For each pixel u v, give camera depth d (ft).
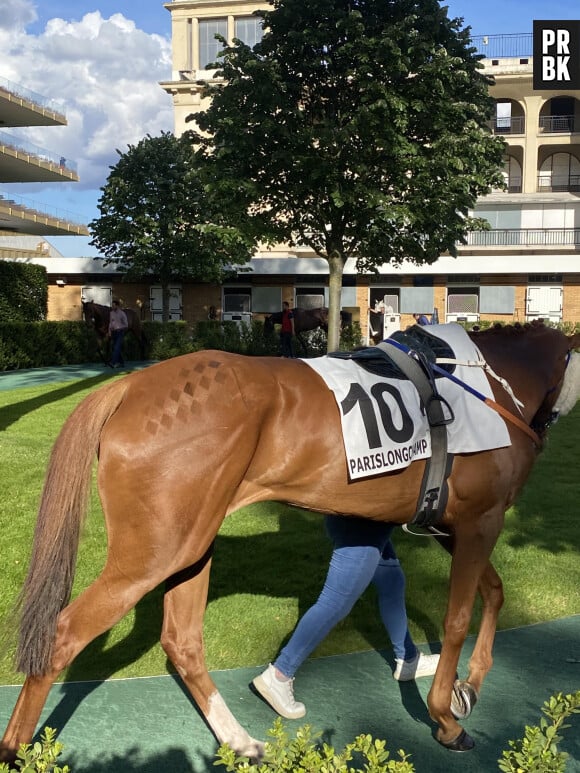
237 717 9.47
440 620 12.84
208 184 45.83
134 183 82.48
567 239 115.34
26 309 76.33
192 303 93.40
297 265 89.66
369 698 10.05
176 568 7.93
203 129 48.75
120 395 8.21
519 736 9.16
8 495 19.30
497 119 127.13
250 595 13.66
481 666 9.89
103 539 16.51
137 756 8.57
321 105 48.47
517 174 128.06
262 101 44.32
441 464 9.04
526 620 12.85
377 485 8.68
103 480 7.89
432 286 88.89
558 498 21.34
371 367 9.16
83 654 11.28
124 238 82.28
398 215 43.75
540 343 10.95
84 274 94.68
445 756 8.71
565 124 125.80
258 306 92.32
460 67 46.26
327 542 16.96
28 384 47.70
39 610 7.48
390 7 46.80
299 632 9.28
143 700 9.89
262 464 8.36
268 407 8.30
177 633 8.66
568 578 14.84
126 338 69.05
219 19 127.85
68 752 8.63
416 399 9.04
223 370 8.36
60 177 108.06
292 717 9.32
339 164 44.70
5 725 9.12
